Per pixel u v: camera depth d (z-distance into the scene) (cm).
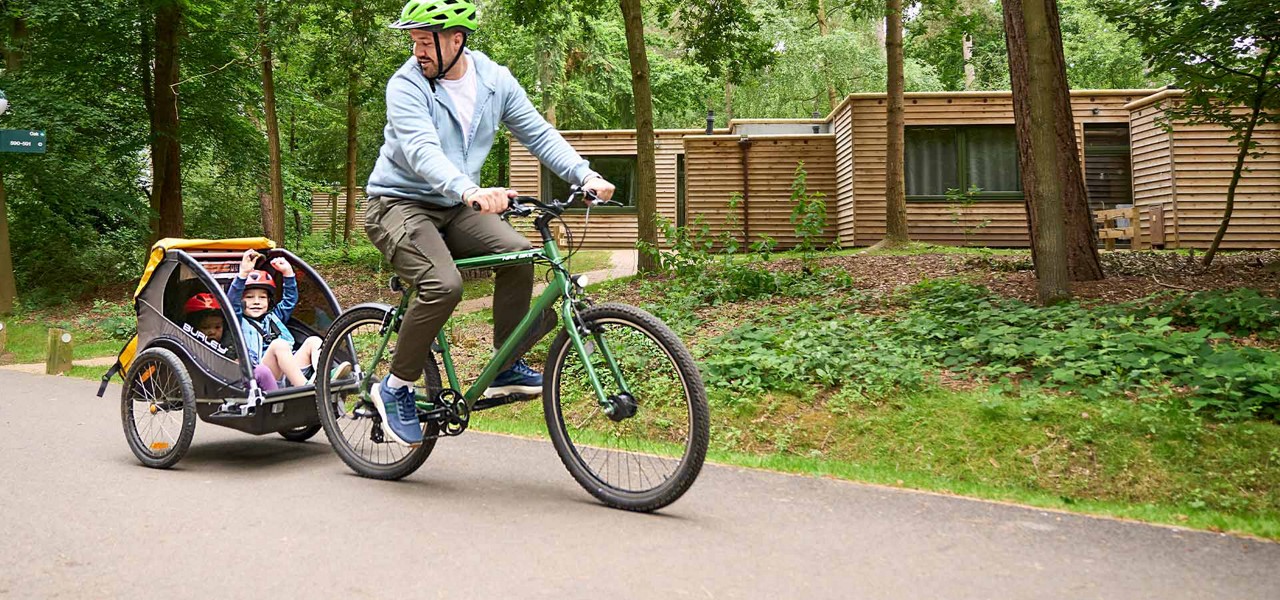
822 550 330
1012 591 290
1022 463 596
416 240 406
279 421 492
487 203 367
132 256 2084
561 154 427
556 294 397
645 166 1402
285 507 397
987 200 2055
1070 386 653
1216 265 1184
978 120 2039
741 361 750
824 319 946
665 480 371
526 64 3422
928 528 358
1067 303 875
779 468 484
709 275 1223
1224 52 1072
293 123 3353
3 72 1895
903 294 1023
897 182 1730
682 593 288
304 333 548
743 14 1722
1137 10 1109
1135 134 2006
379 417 443
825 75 3475
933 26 3209
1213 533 355
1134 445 584
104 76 2028
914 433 638
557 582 299
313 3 1909
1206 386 614
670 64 3981
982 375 699
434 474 460
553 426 404
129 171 2173
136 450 497
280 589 297
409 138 395
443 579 304
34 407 714
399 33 2053
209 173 3047
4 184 1941
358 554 330
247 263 522
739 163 2264
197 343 496
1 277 1717
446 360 430
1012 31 1003
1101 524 367
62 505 404
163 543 347
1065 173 1041
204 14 1973
